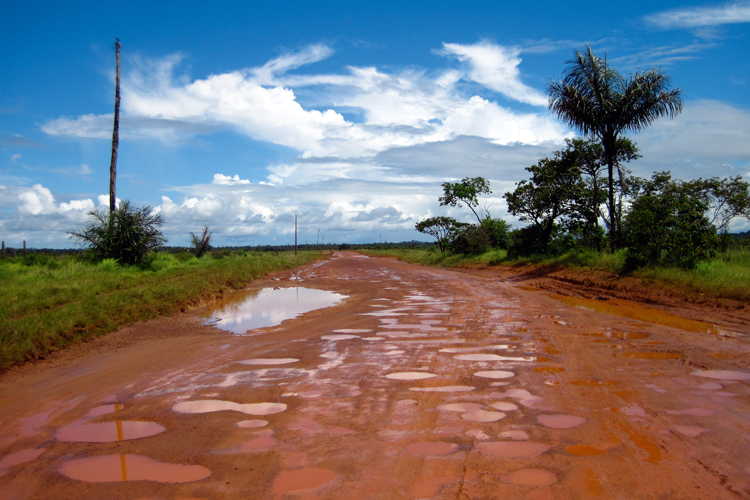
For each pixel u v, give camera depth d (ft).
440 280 69.21
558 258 71.77
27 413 16.05
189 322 35.55
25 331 25.52
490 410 14.79
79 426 14.57
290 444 12.64
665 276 42.09
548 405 15.08
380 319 34.42
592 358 21.06
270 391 17.51
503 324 30.68
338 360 22.11
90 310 32.24
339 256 249.34
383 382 18.24
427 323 32.01
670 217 47.85
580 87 59.36
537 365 20.16
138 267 78.28
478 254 115.24
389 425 13.78
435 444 12.36
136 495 10.21
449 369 19.89
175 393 17.70
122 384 19.31
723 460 10.98
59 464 11.86
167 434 13.64
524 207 86.89
